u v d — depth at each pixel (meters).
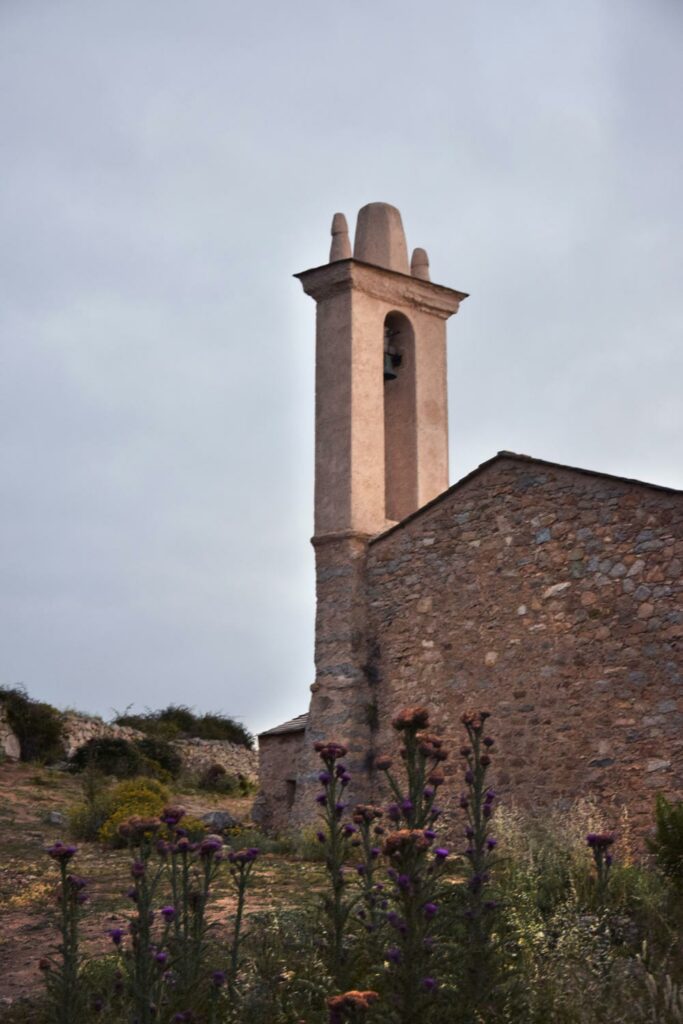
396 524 21.19
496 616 18.95
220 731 43.66
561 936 11.38
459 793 18.73
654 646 16.97
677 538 17.05
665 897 12.78
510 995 9.33
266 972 10.52
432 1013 8.71
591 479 18.20
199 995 9.48
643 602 17.20
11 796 26.64
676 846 14.09
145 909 8.72
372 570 21.05
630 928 11.98
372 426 22.06
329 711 20.56
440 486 23.14
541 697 18.06
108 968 10.68
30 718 33.66
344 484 21.53
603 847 11.95
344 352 22.20
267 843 19.86
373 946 8.91
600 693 17.39
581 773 17.31
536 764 17.86
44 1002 10.19
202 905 9.56
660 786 16.47
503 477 19.38
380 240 23.61
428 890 9.12
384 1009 8.44
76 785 29.47
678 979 10.53
